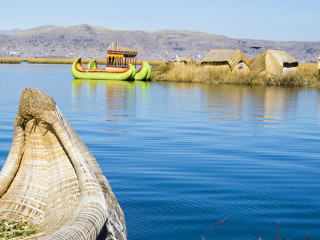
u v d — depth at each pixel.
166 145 10.29
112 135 11.67
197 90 31.77
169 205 5.69
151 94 27.44
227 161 8.58
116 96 25.50
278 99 24.78
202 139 11.29
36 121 4.32
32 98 3.99
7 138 10.79
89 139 10.98
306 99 25.00
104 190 4.55
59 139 4.24
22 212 4.37
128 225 4.98
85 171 4.06
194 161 8.50
